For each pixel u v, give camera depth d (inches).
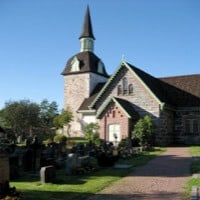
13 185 629.0
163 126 1526.8
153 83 1716.3
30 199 508.4
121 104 1520.7
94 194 545.0
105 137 1534.2
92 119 2116.1
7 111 2422.5
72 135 2197.3
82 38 2417.6
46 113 2640.3
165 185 613.9
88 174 738.2
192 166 829.2
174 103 1684.3
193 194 517.3
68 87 2337.6
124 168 821.2
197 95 1681.8
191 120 1636.3
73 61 2348.7
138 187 597.0
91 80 2298.2
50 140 1567.4
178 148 1378.0
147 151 1255.5
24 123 2422.5
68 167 736.3
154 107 1545.3
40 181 659.4
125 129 1493.6
